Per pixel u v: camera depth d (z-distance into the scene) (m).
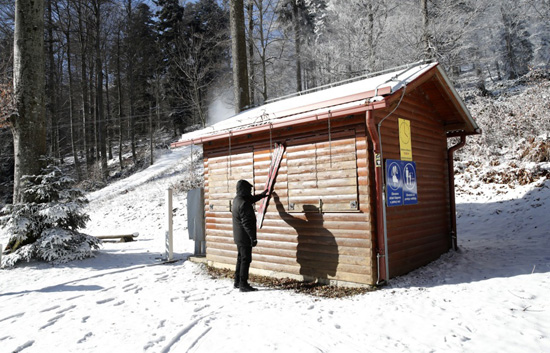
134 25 33.84
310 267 5.83
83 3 27.81
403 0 20.58
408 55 18.22
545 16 24.17
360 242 5.26
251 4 17.27
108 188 23.27
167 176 21.70
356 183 5.31
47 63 31.55
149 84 35.59
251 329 4.07
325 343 3.59
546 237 7.06
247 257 5.71
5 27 22.61
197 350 3.64
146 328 4.34
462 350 3.26
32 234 8.84
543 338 3.34
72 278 7.30
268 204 6.47
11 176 29.34
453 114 6.96
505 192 9.90
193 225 8.59
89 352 3.75
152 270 7.67
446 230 7.12
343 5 22.55
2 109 9.12
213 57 28.78
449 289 4.93
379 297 4.78
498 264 5.87
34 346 4.00
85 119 29.08
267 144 6.56
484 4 19.41
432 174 6.81
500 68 31.12
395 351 3.34
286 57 23.23
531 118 12.25
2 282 7.19
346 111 5.03
